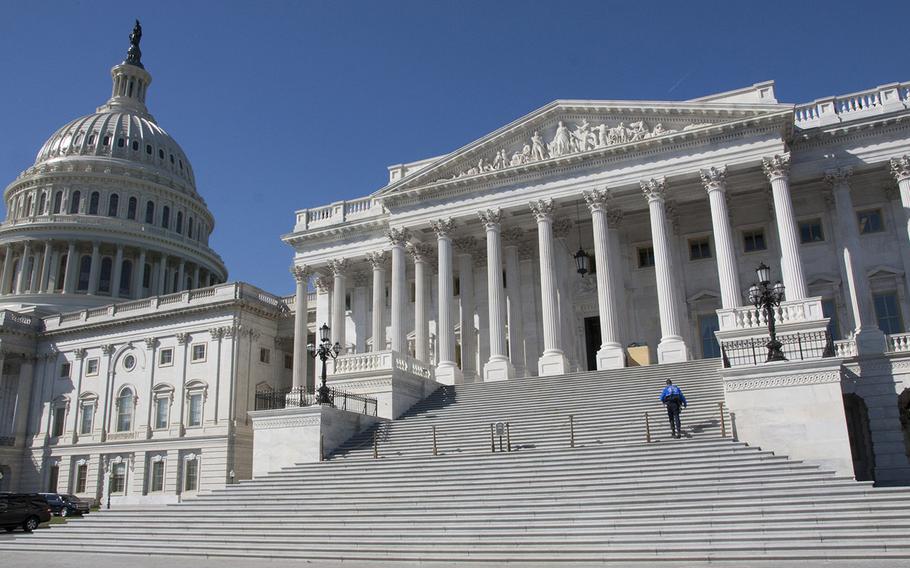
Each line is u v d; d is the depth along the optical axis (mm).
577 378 37000
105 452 66000
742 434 25359
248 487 28219
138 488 63031
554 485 22453
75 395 70438
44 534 27000
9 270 95188
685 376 33469
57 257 94562
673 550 17672
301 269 55062
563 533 19297
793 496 19672
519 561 18344
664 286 40188
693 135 41000
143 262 98812
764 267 27391
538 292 48906
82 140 105625
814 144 41500
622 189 42969
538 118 45188
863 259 40781
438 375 44562
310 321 66625
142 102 121188
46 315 78500
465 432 31453
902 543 16828
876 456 33781
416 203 47812
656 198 41594
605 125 43938
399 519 22172
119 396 67812
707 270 45625
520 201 44906
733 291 38562
